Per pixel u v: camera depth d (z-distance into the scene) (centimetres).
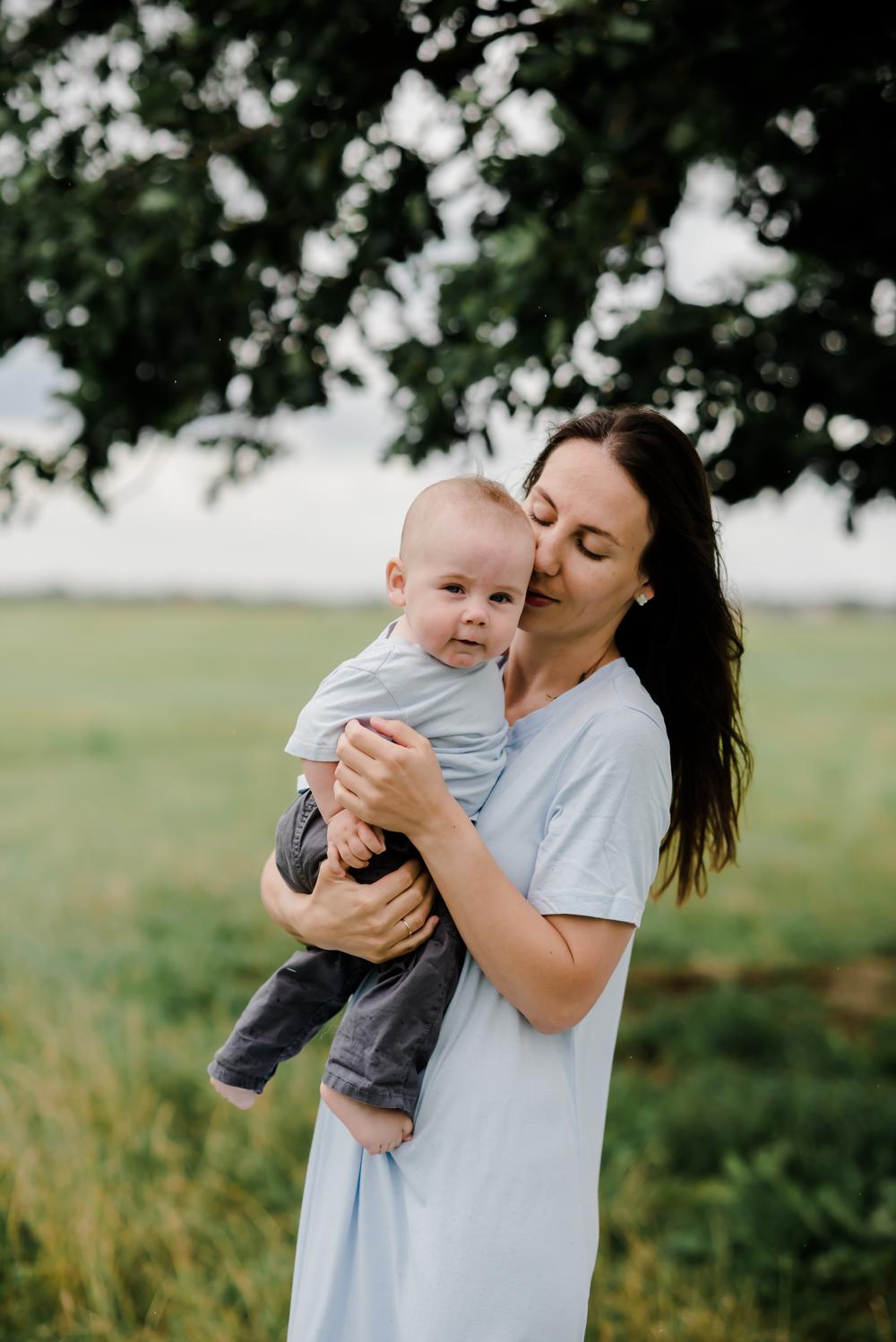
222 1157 404
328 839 171
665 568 183
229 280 400
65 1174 369
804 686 2792
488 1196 159
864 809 1370
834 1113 468
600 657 185
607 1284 354
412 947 167
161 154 391
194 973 630
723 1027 591
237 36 347
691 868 213
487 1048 164
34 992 563
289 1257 350
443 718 169
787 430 391
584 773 166
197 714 2053
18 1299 323
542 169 325
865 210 343
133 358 417
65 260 391
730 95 307
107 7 404
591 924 161
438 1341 158
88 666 2877
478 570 166
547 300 328
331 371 407
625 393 358
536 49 309
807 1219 381
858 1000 673
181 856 979
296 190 373
